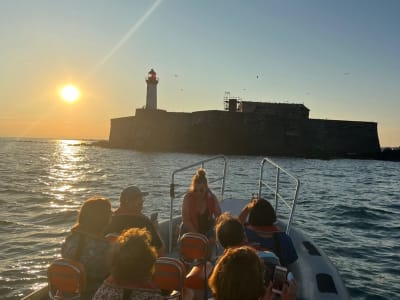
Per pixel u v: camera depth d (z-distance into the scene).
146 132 110.62
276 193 6.89
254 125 100.56
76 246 3.69
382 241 12.26
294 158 97.00
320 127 103.75
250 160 80.25
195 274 4.26
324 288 4.94
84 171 47.31
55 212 18.08
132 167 56.03
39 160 71.75
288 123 101.81
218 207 5.91
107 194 25.59
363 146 106.69
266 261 3.69
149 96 111.88
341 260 10.16
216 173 45.03
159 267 3.63
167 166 58.72
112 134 131.25
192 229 5.68
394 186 35.59
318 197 24.73
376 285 8.38
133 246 2.71
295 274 5.49
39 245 12.16
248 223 4.54
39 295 4.46
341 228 14.28
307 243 6.58
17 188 27.89
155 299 2.67
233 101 110.19
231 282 2.26
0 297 8.22
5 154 95.19
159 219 16.06
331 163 85.00
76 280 3.49
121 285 2.68
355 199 24.20
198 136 103.94
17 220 16.17
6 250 11.57
